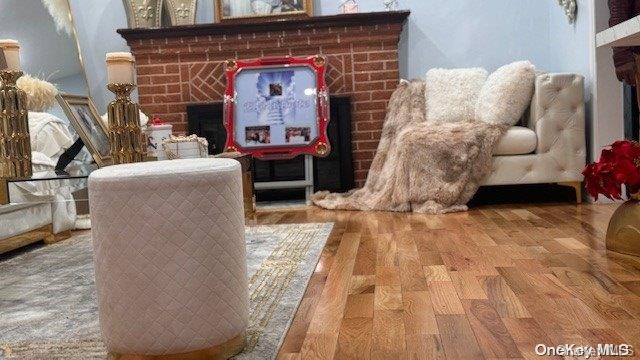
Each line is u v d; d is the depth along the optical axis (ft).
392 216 14.98
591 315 6.99
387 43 18.72
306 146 18.15
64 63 18.88
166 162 6.38
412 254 10.57
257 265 10.17
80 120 12.09
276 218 15.56
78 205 10.54
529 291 8.04
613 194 9.65
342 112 18.81
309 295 8.36
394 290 8.39
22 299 8.85
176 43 18.88
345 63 18.88
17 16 17.81
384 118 18.92
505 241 11.28
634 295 7.68
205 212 5.88
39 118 13.07
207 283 5.92
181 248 5.80
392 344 6.37
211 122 19.02
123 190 5.75
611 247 9.99
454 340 6.40
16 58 10.70
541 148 15.58
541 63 19.02
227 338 6.11
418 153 15.65
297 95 18.31
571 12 16.46
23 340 6.98
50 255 12.04
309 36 18.74
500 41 19.07
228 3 19.20
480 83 17.49
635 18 9.33
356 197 17.10
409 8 19.26
